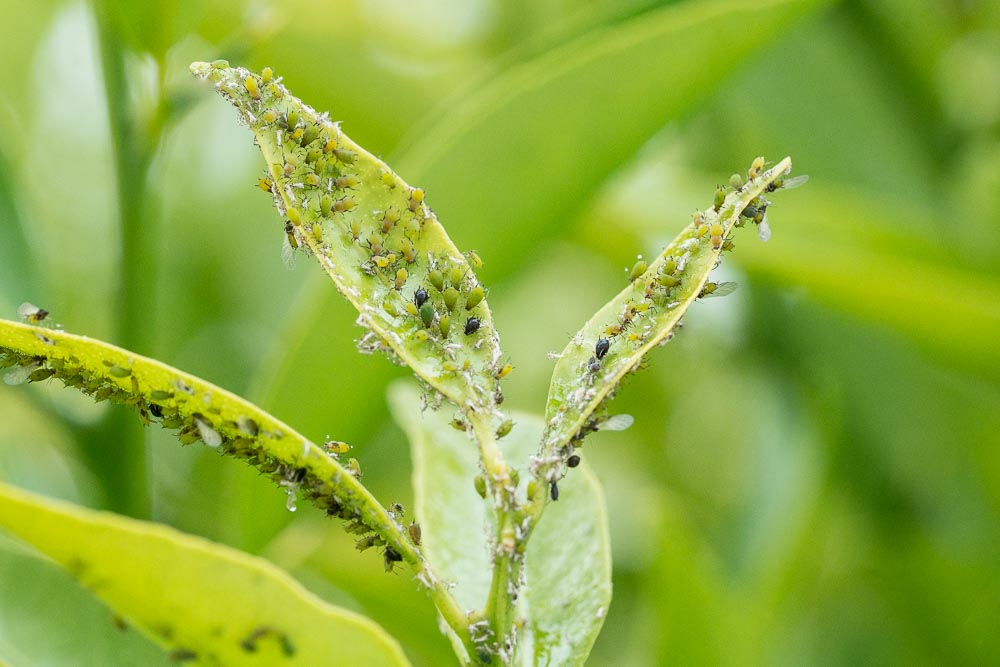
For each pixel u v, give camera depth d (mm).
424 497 342
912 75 513
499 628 299
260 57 481
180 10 369
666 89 378
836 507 465
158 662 308
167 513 449
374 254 305
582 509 332
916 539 427
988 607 403
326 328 366
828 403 413
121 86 377
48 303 384
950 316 414
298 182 304
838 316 475
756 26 377
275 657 293
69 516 285
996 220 449
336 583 399
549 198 383
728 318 502
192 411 293
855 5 506
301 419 372
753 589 393
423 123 397
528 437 350
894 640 412
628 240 466
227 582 290
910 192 509
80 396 380
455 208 379
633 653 398
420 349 303
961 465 459
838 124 515
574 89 374
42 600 308
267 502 370
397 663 292
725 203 307
